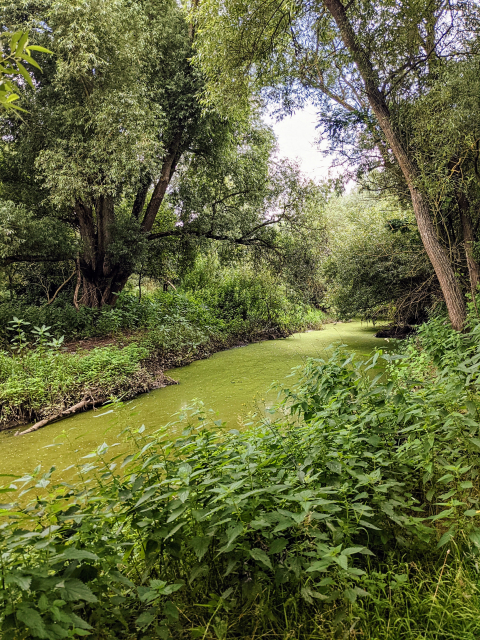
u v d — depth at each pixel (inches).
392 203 478.9
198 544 71.6
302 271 605.6
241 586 75.6
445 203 356.5
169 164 586.9
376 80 337.4
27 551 64.8
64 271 642.8
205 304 644.1
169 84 534.3
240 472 83.1
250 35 364.8
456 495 95.6
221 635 63.5
